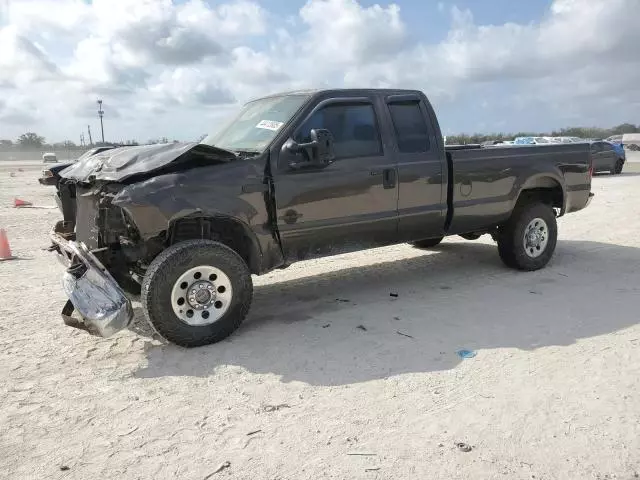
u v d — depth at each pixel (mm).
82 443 3193
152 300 4355
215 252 4555
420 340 4656
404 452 3029
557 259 7648
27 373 4164
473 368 4074
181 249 4426
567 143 7242
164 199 4371
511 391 3691
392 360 4258
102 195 4734
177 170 4637
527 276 6742
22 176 34844
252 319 5348
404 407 3523
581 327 4871
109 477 2869
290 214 5051
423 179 5871
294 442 3156
